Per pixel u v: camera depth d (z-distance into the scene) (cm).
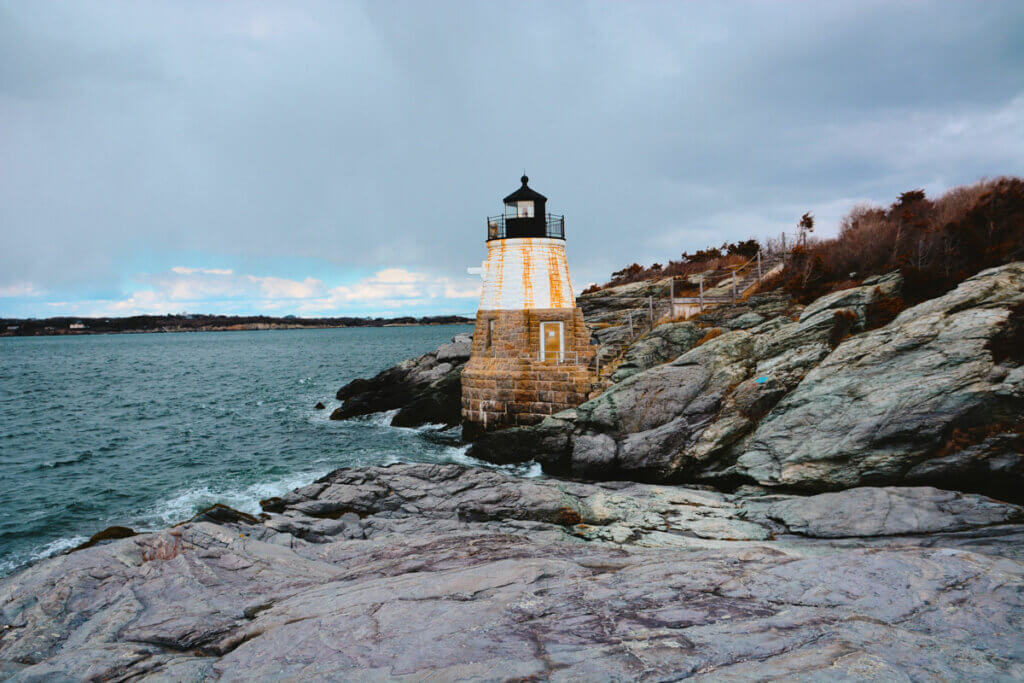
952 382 1541
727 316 2630
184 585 907
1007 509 1285
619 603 666
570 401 2553
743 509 1534
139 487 2305
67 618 837
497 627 617
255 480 2361
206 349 15012
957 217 2383
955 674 450
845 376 1761
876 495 1396
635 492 1716
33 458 2836
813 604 633
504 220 2784
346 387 4291
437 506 1642
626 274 4953
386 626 650
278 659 599
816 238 3192
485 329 2850
